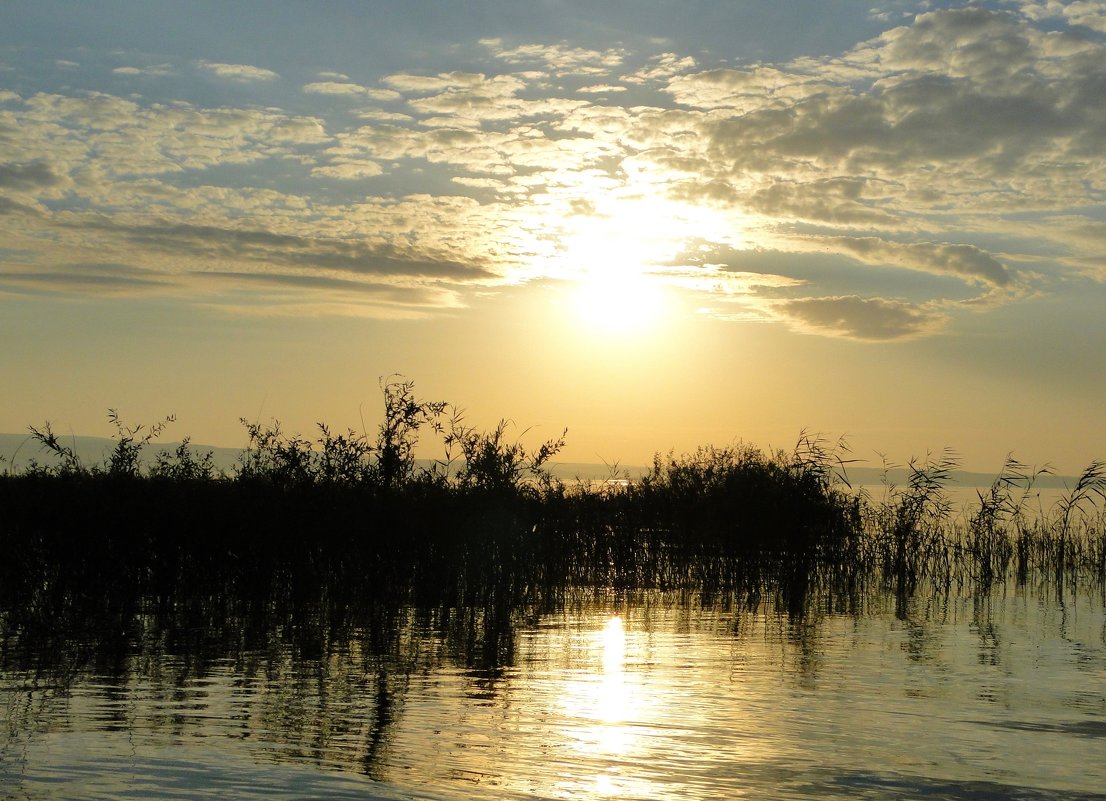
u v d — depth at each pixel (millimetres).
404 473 19188
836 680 11188
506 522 18141
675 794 7320
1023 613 16734
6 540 15633
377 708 9727
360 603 16906
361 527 17141
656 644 13430
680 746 8523
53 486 16188
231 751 8219
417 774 7684
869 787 7535
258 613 15578
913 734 8953
